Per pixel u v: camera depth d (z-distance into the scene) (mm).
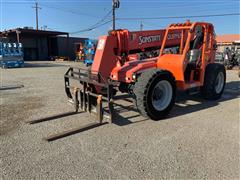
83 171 2766
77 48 32406
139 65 5062
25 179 2619
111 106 4180
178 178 2617
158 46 5668
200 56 5785
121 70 4930
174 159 3027
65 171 2770
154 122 4434
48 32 33719
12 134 3896
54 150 3312
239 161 2969
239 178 2613
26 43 35156
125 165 2893
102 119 4281
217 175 2670
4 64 17406
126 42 5125
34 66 19734
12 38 33500
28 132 3980
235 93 7273
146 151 3252
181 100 6180
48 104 5789
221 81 6406
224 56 17406
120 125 4262
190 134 3842
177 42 5906
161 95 4617
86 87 4734
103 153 3207
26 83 9328
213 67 6000
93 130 4031
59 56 35906
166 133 3889
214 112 5090
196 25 5301
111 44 5008
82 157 3104
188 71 5570
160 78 4441
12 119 4652
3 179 2621
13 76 11906
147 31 5414
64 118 4688
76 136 3789
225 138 3672
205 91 6059
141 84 4328
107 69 5004
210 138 3674
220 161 2973
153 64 5250
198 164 2902
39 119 4543
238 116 4805
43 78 10977
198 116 4805
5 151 3287
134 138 3689
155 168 2820
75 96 5020
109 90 4105
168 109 4656
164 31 5734
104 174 2703
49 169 2818
